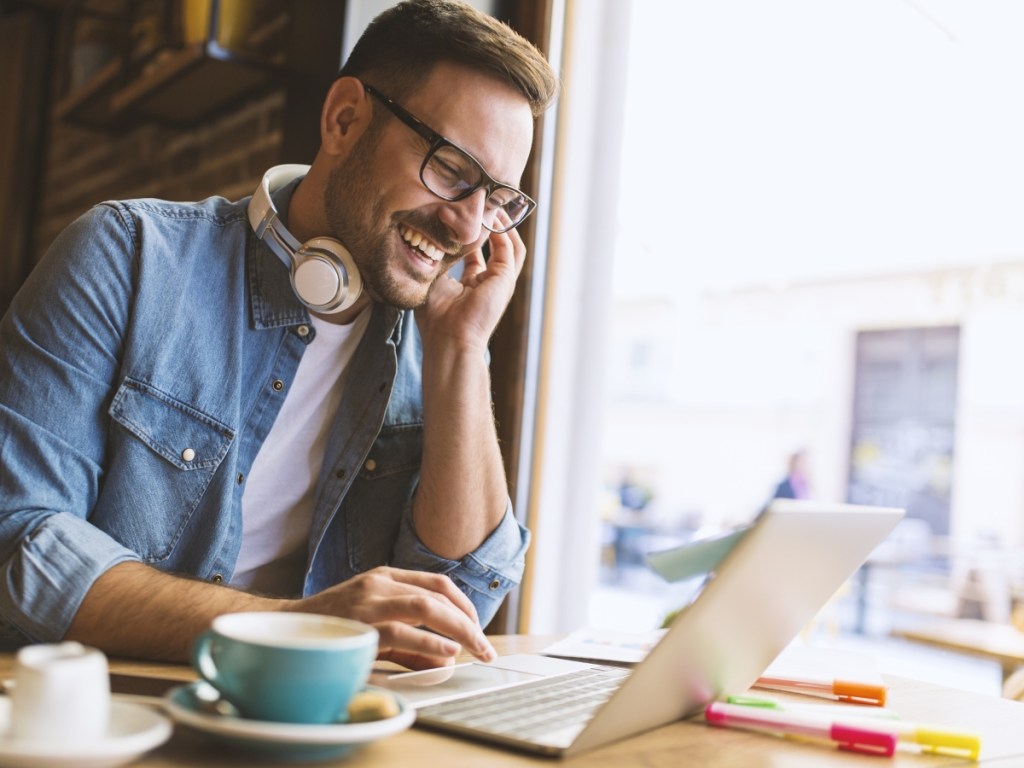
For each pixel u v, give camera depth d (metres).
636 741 0.76
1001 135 5.71
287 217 1.38
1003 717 0.98
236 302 1.28
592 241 2.22
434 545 1.30
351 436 1.36
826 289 7.36
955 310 6.97
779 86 5.29
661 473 9.35
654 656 0.67
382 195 1.27
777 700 0.93
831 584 0.88
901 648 6.11
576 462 2.20
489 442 1.34
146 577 0.96
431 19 1.29
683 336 8.79
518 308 2.07
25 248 3.90
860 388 8.23
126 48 2.73
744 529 0.67
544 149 2.10
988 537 7.57
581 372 2.21
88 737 0.56
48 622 0.93
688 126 5.45
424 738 0.71
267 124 2.45
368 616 0.88
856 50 4.93
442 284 1.41
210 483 1.25
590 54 2.21
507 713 0.77
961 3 4.39
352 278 1.27
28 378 1.13
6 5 3.83
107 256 1.20
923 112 5.66
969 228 6.49
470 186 1.28
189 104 2.67
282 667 0.60
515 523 1.38
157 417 1.20
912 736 0.79
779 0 4.38
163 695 0.79
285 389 1.32
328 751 0.61
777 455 8.74
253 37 2.53
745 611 0.74
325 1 2.13
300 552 1.39
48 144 3.88
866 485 8.20
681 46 4.54
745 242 6.70
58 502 1.08
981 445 7.63
